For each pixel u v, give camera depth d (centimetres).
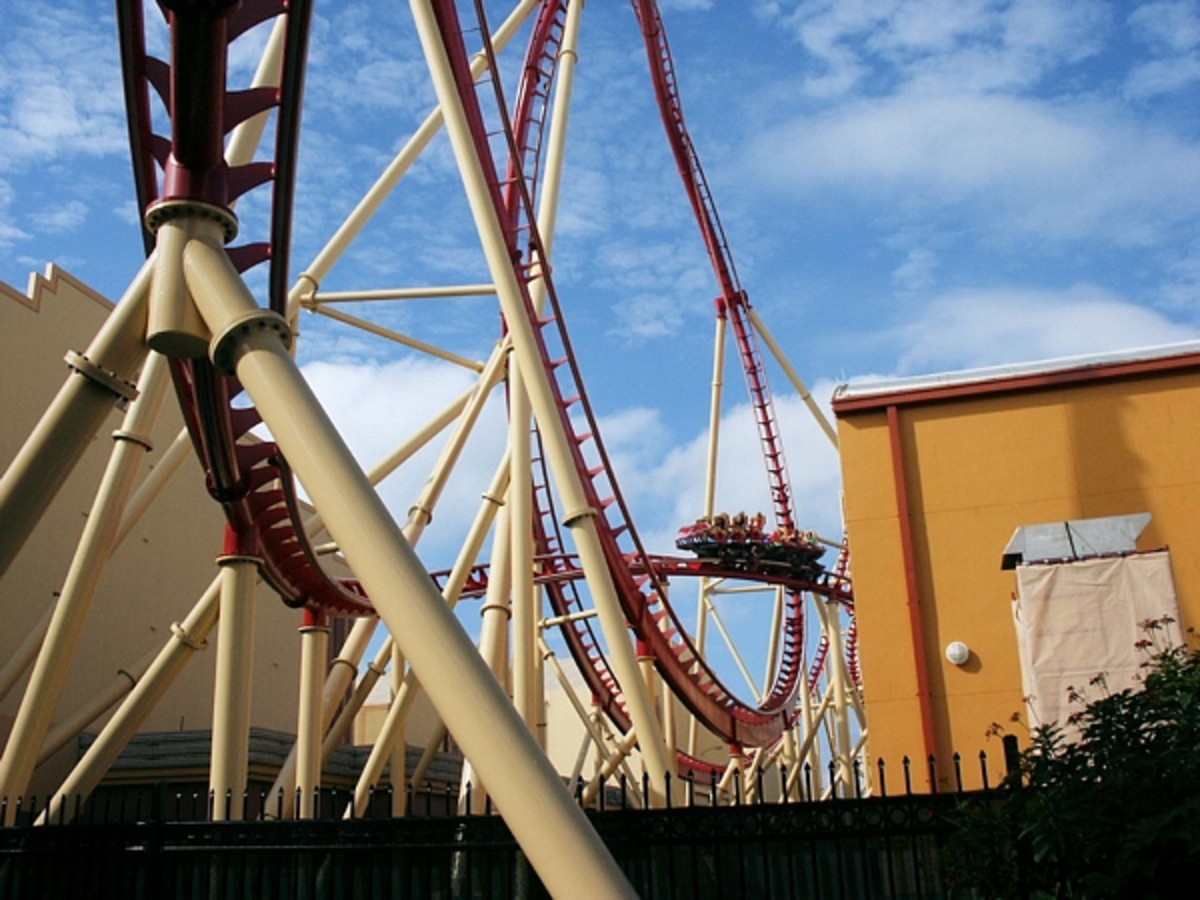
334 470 925
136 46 1116
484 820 1001
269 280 1340
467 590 3353
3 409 2777
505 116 1980
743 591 3809
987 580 1795
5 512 1081
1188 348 1830
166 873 1062
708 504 3641
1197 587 1738
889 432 1891
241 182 1156
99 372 1093
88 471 2977
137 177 1246
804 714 3534
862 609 1814
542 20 2616
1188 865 633
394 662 2417
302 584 1969
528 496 1964
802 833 917
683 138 3597
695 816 945
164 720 3109
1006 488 1831
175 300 1054
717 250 3741
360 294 2225
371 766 2055
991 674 1755
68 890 1082
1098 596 1442
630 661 1797
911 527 1842
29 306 2886
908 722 1753
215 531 3397
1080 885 661
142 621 3084
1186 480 1781
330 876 1023
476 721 834
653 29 3375
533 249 2189
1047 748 740
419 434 2580
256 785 2512
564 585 3136
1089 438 1828
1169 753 647
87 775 1669
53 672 1551
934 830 879
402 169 2247
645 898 949
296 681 3650
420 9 1844
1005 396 1869
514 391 1995
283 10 1112
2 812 1159
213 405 1384
